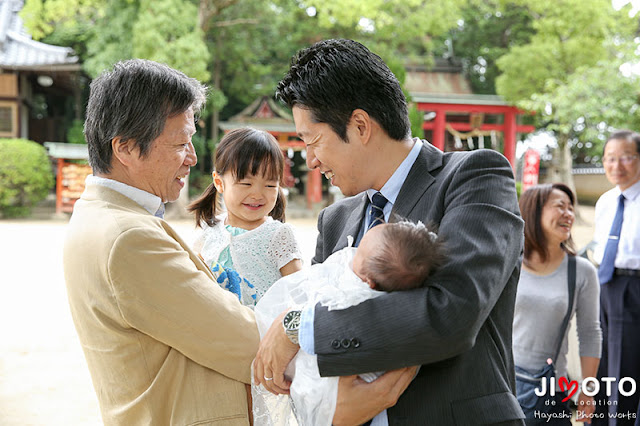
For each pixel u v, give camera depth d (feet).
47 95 75.46
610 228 9.92
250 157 6.36
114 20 48.57
